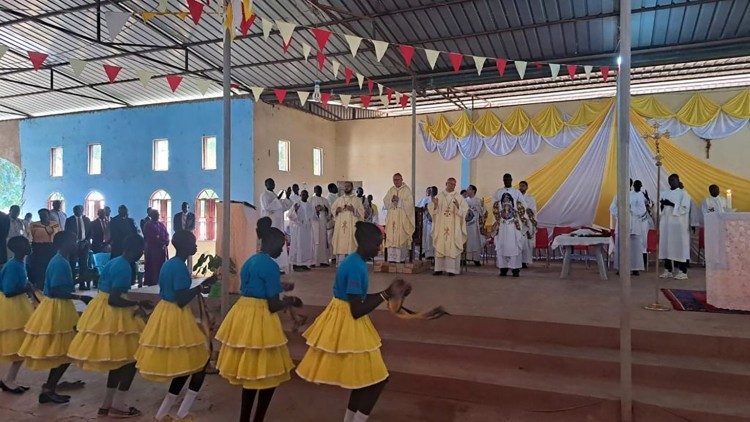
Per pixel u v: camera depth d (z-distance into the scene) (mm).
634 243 8875
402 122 15430
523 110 13203
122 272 4312
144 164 15164
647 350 4637
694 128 11516
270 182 10023
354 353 3330
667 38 9094
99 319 4305
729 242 5590
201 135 14445
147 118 15156
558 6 8578
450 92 13078
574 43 9609
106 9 10141
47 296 4672
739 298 5547
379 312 5574
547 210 12828
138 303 4449
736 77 11359
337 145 16359
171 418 4230
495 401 4230
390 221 9672
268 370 3617
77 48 11953
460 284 7676
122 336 4328
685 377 4148
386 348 5066
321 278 8727
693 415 3678
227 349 3684
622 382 3785
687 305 5781
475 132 13711
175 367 3938
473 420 4031
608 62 9883
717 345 4445
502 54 10180
